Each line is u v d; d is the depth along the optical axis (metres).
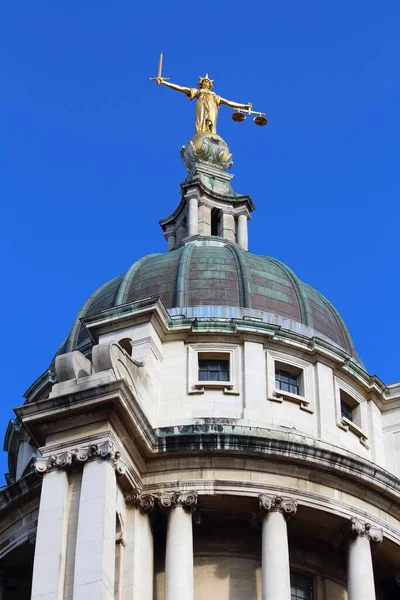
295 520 52.41
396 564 54.66
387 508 54.12
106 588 43.38
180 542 49.78
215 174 74.06
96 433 46.88
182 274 61.59
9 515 53.00
